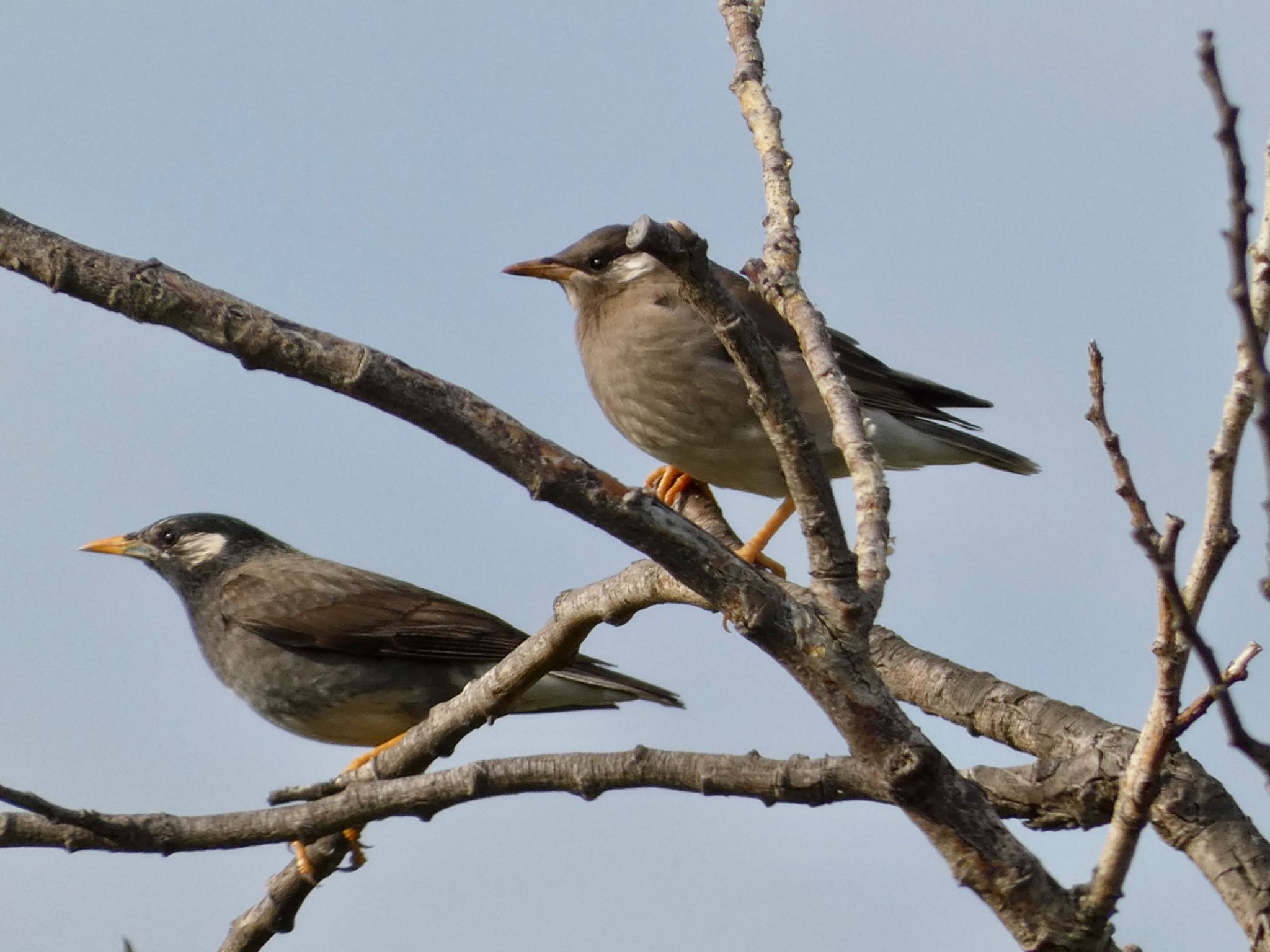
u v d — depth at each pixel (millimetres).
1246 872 8867
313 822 8180
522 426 6723
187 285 6562
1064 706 10266
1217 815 9070
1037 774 9648
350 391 6578
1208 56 5414
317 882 10469
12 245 6539
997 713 10414
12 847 8086
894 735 6859
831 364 7391
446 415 6656
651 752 8328
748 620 6848
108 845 8047
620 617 9242
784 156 8102
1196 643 5652
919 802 6895
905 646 11109
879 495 7098
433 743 9945
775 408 6699
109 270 6500
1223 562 5832
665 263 6418
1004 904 6840
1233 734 5766
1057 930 6785
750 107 8305
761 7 8750
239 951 10625
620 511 6734
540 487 6660
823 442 14172
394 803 8219
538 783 8297
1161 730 6070
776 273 7652
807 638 6832
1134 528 5660
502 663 9773
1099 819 9547
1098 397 5758
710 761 8258
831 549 6840
